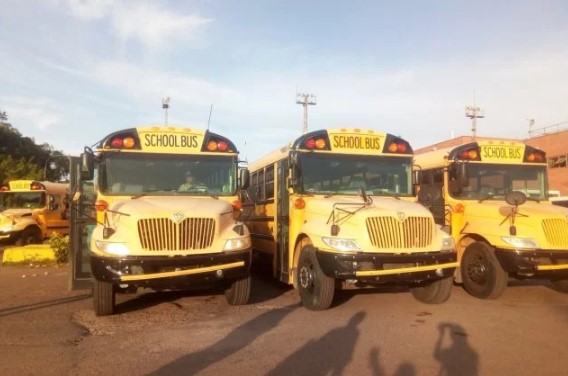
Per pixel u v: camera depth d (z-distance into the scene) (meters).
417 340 6.53
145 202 8.11
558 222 8.88
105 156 8.69
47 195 21.59
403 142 9.76
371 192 9.43
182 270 7.52
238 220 9.07
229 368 5.52
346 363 5.66
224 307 8.66
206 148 9.20
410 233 7.93
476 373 5.33
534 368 5.48
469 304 8.86
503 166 10.31
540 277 9.27
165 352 6.09
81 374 5.37
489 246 9.34
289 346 6.30
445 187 10.34
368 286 8.74
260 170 12.16
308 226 8.55
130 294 9.79
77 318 7.95
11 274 13.25
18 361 5.79
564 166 34.00
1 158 35.84
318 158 9.32
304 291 8.62
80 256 8.77
